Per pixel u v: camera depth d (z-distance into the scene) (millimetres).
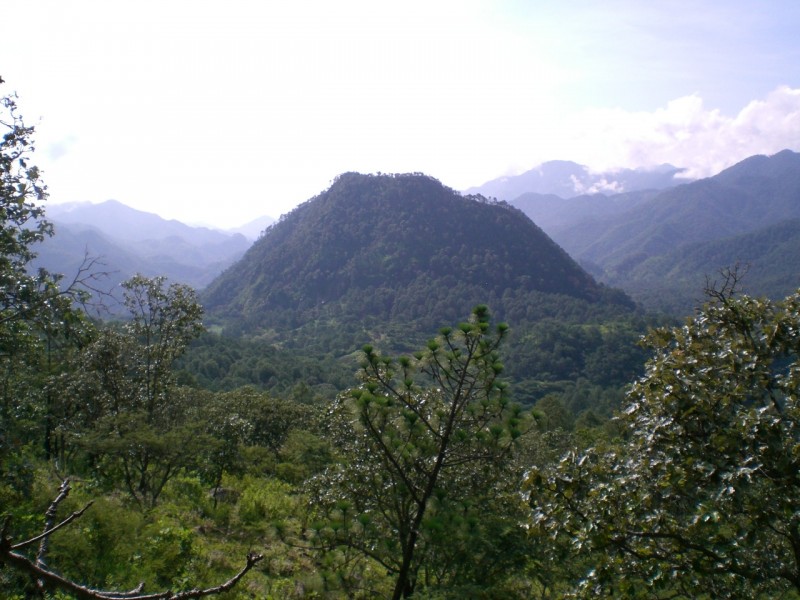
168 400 14109
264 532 10641
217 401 22219
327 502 7109
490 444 5965
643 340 5656
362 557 6543
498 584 5523
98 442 10320
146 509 10031
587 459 4934
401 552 6227
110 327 13273
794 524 3928
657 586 4410
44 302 7336
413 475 6262
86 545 6504
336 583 5867
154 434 10969
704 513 3963
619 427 5375
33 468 7215
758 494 4129
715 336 5141
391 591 6422
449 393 6129
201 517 11500
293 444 17797
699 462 4098
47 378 11703
